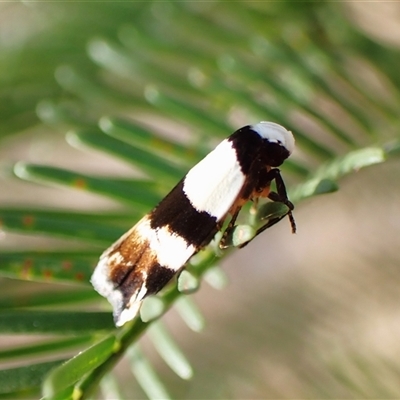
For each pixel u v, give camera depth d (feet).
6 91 0.30
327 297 0.27
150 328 0.23
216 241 0.23
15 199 0.46
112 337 0.22
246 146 0.23
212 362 0.27
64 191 0.52
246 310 0.28
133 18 0.31
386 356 0.26
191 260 0.23
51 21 0.31
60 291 0.23
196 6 0.31
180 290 0.22
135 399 0.28
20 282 0.28
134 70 0.29
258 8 0.30
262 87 0.28
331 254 0.28
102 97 0.29
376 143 0.27
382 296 0.27
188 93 0.29
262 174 0.23
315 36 0.29
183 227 0.23
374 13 0.32
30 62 0.31
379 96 0.29
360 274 0.27
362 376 0.25
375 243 0.28
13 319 0.22
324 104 0.28
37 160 0.34
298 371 0.26
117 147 0.26
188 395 0.27
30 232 0.24
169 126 0.35
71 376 0.21
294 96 0.28
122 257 0.23
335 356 0.26
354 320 0.26
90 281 0.23
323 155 0.27
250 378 0.26
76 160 0.50
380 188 0.29
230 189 0.23
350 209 0.29
